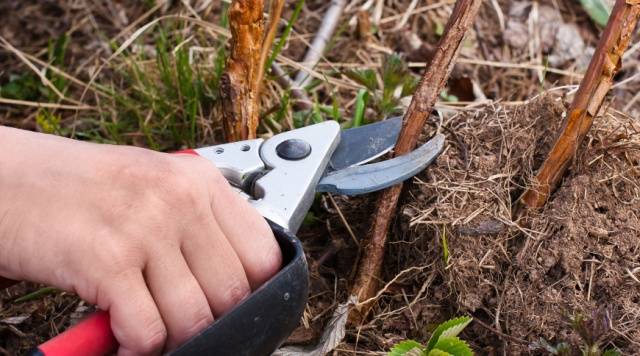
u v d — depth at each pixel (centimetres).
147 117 61
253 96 51
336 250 52
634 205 47
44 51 66
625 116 51
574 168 48
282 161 46
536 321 46
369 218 51
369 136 49
